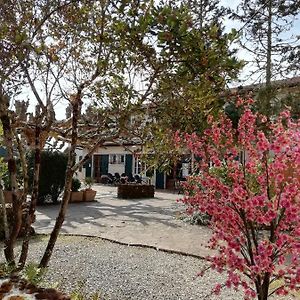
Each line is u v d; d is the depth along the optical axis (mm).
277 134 3238
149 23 2613
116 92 3332
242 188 3188
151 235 9164
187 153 3881
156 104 3256
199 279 5703
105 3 3242
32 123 4469
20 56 3299
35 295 2451
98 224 10688
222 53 2807
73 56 4062
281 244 3004
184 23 2598
